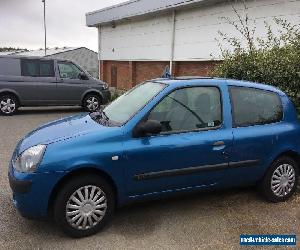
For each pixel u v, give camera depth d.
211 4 13.32
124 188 3.90
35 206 3.61
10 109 11.82
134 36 19.33
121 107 4.47
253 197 4.93
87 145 3.72
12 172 3.74
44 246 3.58
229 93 4.48
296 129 4.84
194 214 4.37
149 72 18.30
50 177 3.56
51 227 3.96
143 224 4.09
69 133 3.87
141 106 4.09
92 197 3.78
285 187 4.81
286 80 6.68
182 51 15.21
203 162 4.20
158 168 3.99
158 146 3.95
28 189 3.56
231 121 4.41
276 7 10.65
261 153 4.54
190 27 14.61
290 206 4.68
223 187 4.51
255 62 7.32
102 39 23.41
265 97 4.74
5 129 9.39
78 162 3.63
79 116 4.73
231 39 11.50
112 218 4.21
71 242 3.68
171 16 15.79
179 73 15.72
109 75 23.11
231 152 4.34
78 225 3.74
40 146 3.68
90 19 22.78
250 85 4.67
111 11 19.88
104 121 4.23
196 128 4.21
